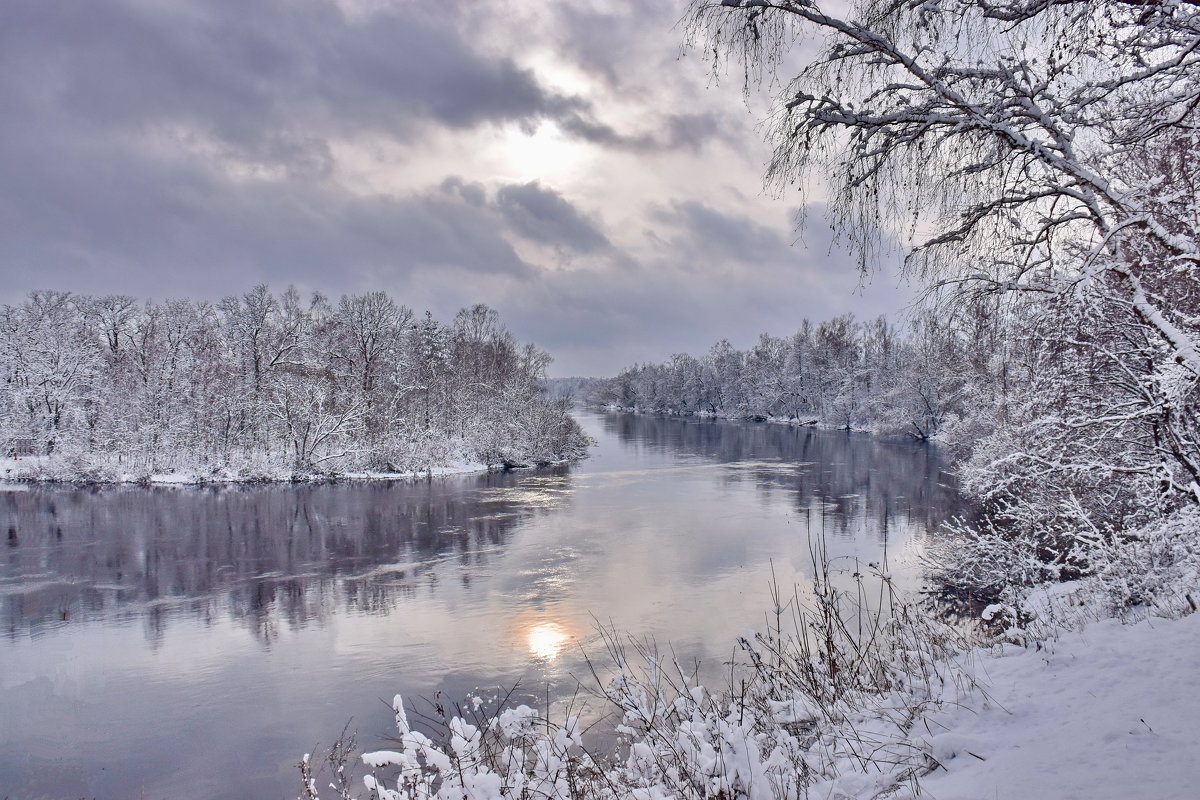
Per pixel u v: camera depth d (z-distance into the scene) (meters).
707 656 12.07
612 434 73.62
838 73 4.90
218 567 19.97
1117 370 8.16
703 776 3.56
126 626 15.23
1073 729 3.68
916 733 4.24
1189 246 4.30
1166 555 7.70
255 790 9.01
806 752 4.59
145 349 50.78
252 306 49.50
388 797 3.89
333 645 13.86
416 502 30.25
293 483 36.75
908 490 30.56
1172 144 5.53
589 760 4.39
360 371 51.44
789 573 17.34
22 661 13.38
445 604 16.12
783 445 57.03
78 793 9.12
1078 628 5.91
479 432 45.22
